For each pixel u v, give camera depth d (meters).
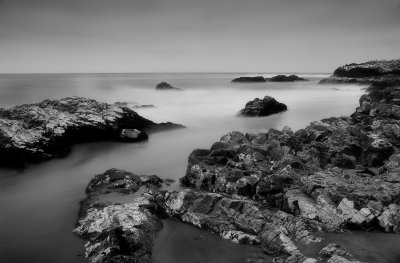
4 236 21.19
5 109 38.41
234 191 25.19
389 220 20.44
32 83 134.50
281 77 150.38
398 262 17.34
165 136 45.31
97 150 38.41
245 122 53.81
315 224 20.66
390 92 52.78
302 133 35.06
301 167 27.64
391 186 23.39
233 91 103.06
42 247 20.00
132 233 18.94
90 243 19.67
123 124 42.91
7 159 32.19
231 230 20.39
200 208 22.30
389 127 35.38
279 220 21.03
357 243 19.03
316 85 113.00
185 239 20.19
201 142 42.91
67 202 25.59
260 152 29.81
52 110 39.06
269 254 18.42
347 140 32.12
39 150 33.34
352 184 24.28
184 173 31.78
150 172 32.09
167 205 23.11
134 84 134.12
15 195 27.00
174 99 84.25
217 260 18.23
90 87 116.75
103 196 24.08
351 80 101.12
